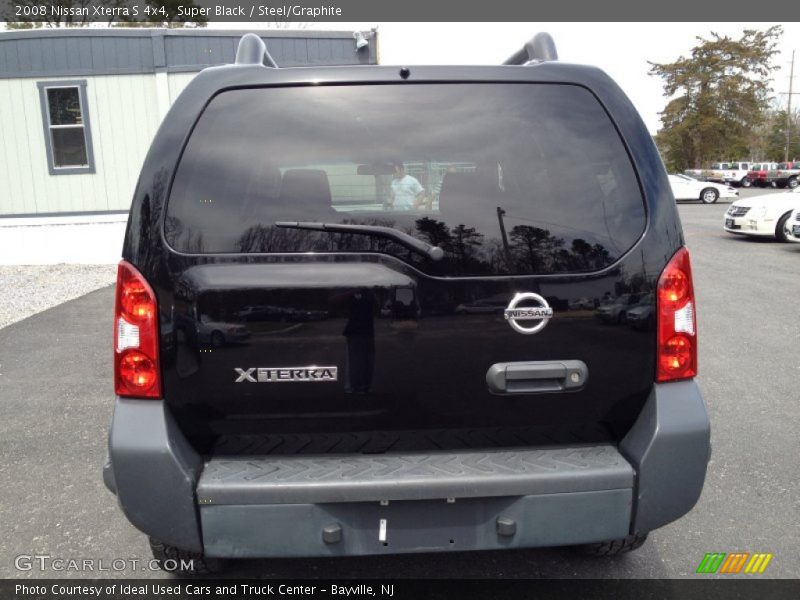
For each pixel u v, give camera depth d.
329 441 2.13
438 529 2.04
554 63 2.29
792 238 12.92
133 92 12.75
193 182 2.08
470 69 2.22
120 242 12.38
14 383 5.42
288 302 2.04
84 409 4.80
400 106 2.18
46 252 12.20
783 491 3.45
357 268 2.04
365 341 2.06
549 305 2.08
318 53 13.05
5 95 12.50
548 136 2.19
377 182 2.13
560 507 2.04
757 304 8.01
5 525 3.20
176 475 1.99
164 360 2.04
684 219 20.16
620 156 2.18
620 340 2.12
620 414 2.17
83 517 3.27
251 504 1.98
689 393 2.16
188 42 12.70
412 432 2.14
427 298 2.06
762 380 5.25
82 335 6.99
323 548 2.01
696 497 2.14
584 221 2.12
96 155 12.83
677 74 46.69
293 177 2.12
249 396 2.07
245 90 2.17
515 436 2.17
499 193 2.13
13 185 12.78
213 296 2.03
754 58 44.78
